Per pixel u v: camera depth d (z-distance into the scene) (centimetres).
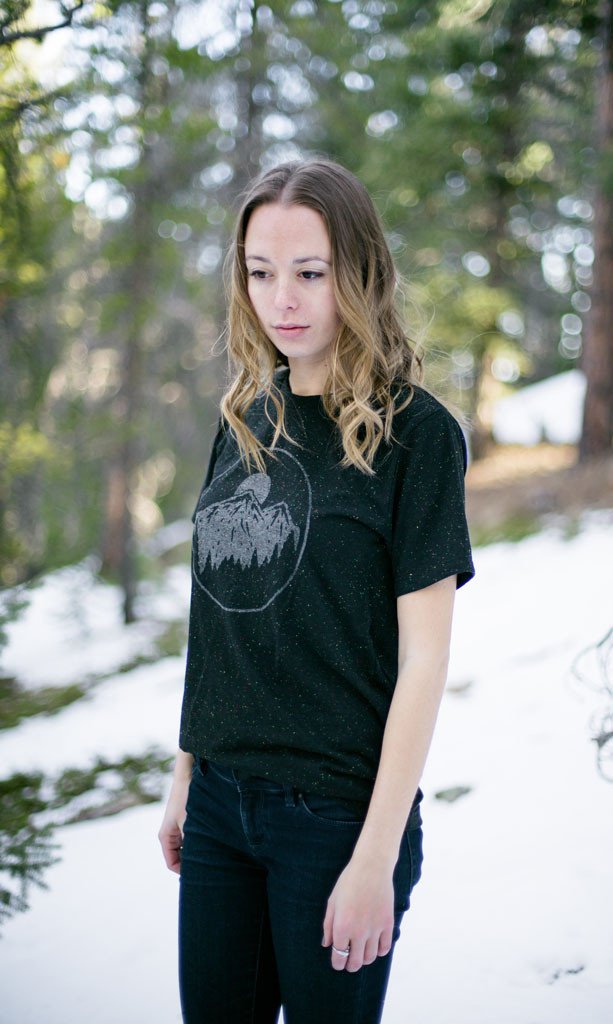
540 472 1267
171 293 1162
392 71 1074
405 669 130
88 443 1042
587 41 558
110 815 410
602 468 1064
